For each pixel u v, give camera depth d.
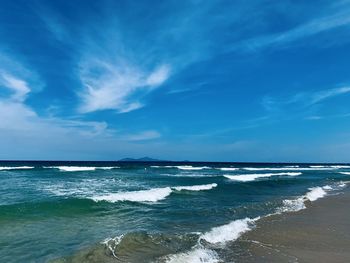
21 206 14.88
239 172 57.69
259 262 8.11
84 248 9.03
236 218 13.79
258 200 19.72
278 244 9.77
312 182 34.72
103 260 8.05
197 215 14.41
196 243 9.57
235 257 8.46
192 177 38.69
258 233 11.02
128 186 26.16
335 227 12.36
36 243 9.59
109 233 10.92
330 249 9.40
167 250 8.88
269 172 61.06
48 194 20.05
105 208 15.65
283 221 13.17
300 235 10.94
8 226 11.52
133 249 8.88
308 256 8.69
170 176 39.97
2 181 29.09
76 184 27.12
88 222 12.61
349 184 33.47
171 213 14.86
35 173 41.66
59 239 10.06
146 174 43.38
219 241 9.91
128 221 12.97
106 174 41.59
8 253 8.66
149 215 14.32
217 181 33.34
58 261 7.90
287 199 19.80
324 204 18.31
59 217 13.34
